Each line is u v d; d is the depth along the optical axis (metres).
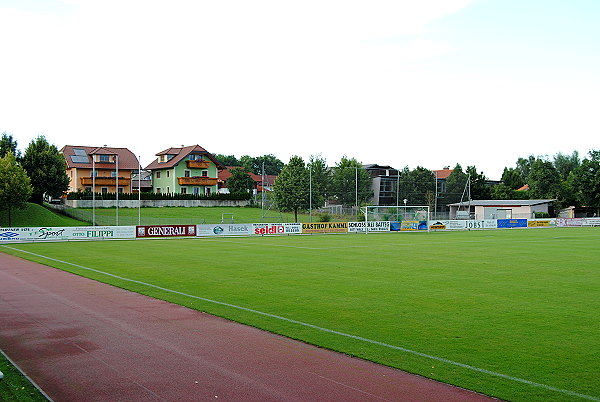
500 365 10.32
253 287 19.92
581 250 35.84
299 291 19.00
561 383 9.30
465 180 91.50
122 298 17.81
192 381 9.43
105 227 47.72
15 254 33.88
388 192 93.19
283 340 12.24
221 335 12.71
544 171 90.12
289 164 71.69
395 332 12.94
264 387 9.10
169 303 16.86
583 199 82.56
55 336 12.72
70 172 84.81
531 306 16.23
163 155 92.06
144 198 80.00
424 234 56.69
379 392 8.86
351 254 33.25
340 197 79.69
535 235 53.75
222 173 126.00
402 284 20.64
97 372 9.99
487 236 52.56
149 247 39.16
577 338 12.41
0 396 8.66
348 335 12.62
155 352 11.28
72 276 23.42
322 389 8.99
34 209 64.56
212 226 52.59
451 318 14.52
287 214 79.38
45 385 9.33
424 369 10.05
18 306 16.52
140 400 8.55
